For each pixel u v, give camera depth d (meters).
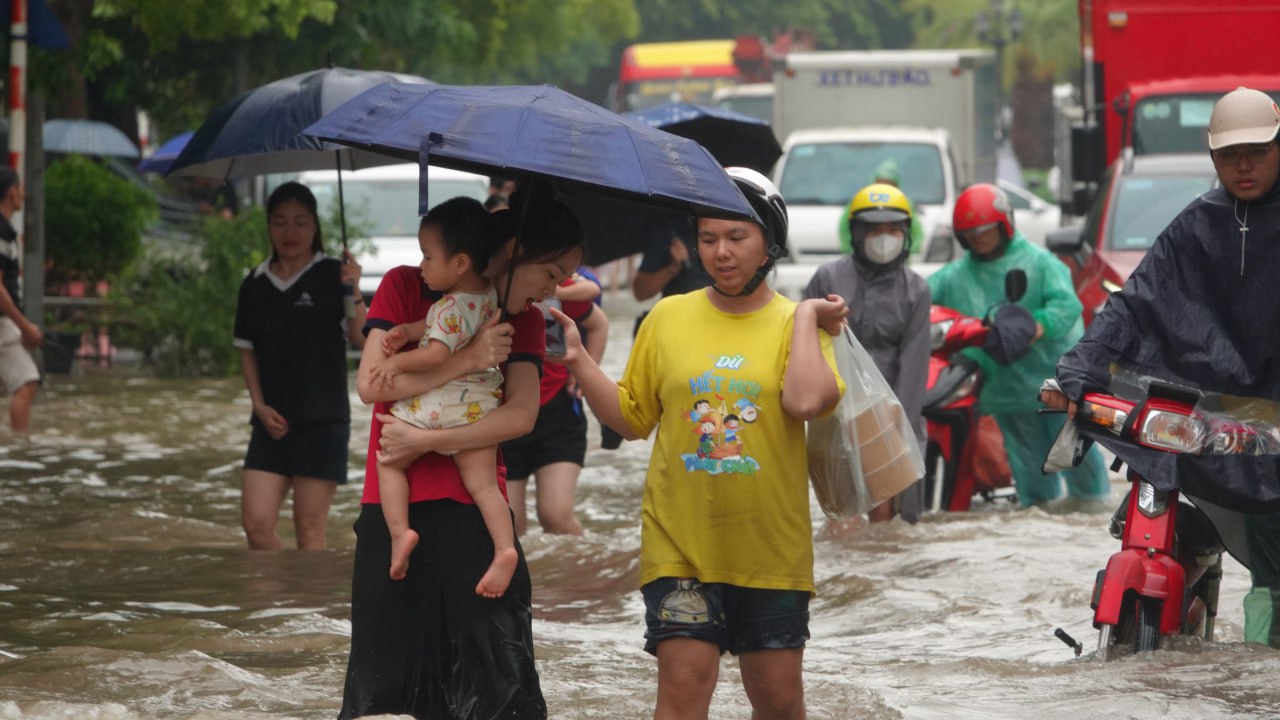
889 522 23.08
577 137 11.25
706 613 11.60
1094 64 45.19
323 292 20.97
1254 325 14.66
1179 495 15.75
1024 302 25.58
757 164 26.42
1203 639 15.59
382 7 56.69
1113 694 13.69
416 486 11.59
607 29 91.69
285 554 21.12
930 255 47.56
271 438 21.14
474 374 11.52
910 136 51.91
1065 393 14.82
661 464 11.80
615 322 64.56
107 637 16.45
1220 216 14.71
